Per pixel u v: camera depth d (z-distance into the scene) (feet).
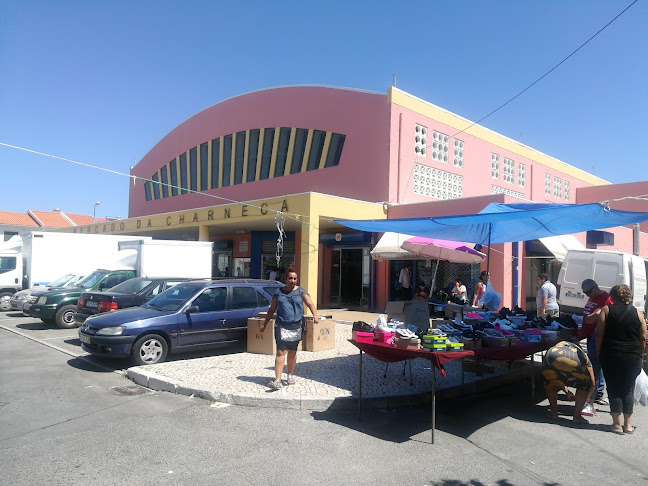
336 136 62.85
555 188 88.63
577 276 40.45
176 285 31.99
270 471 14.10
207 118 80.94
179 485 13.04
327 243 62.80
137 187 100.83
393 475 14.07
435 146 62.80
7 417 18.61
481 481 13.83
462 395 23.54
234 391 21.25
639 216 23.53
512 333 21.68
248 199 72.38
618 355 18.10
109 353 26.76
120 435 16.76
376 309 56.29
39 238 54.90
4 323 47.34
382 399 20.84
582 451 16.30
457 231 29.19
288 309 21.93
